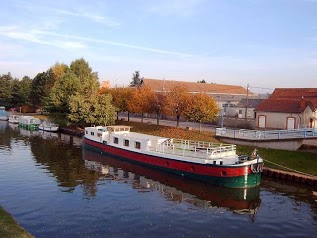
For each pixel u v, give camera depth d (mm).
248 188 29281
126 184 30672
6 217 19656
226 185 29484
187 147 37125
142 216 22891
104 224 21344
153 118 77188
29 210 23453
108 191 28344
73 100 62906
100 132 44906
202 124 63375
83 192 27875
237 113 69125
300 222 22328
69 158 41688
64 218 22156
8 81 123938
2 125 81875
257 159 29656
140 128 58656
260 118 53750
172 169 34125
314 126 50344
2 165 37094
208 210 24438
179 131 51094
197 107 48594
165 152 35750
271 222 22312
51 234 19719
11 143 52781
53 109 71188
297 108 50219
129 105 61500
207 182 30984
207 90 95562
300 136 37719
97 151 44969
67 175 33344
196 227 21312
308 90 63719
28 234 17641
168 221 22156
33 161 39500
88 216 22594
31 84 108750
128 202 25672
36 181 30812
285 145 37906
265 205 25578
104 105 61844
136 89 64688
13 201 25266
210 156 32344
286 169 33406
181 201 26328
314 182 29875
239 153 38875
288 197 27406
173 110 51938
